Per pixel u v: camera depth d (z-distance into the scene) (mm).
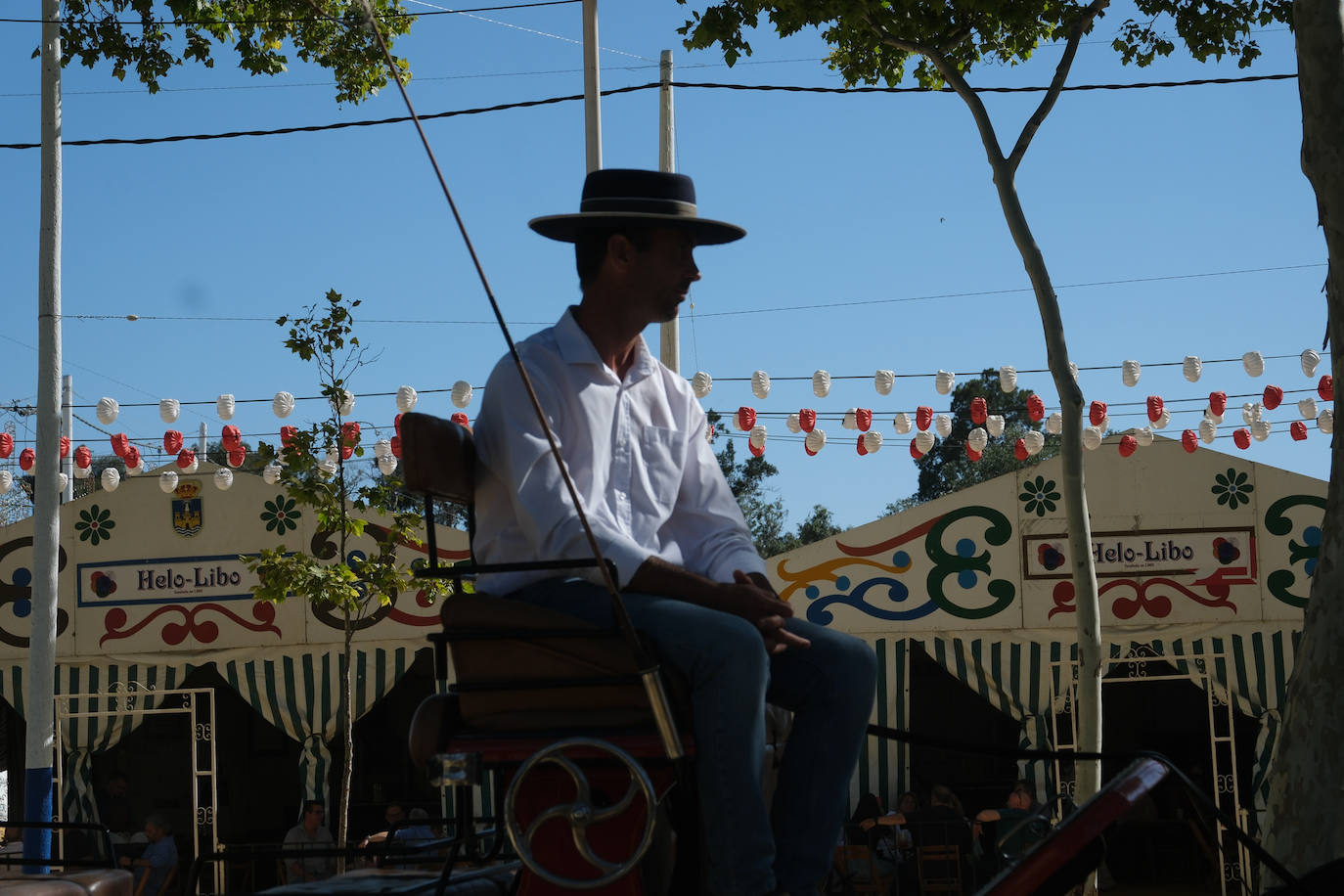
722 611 3344
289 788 26094
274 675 19281
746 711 3193
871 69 12141
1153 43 11430
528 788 3291
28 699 14125
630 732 3264
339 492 15820
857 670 3566
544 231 3785
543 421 3070
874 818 17469
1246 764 25297
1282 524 18688
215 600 19484
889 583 19047
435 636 3340
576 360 3619
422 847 4402
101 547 19750
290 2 12945
